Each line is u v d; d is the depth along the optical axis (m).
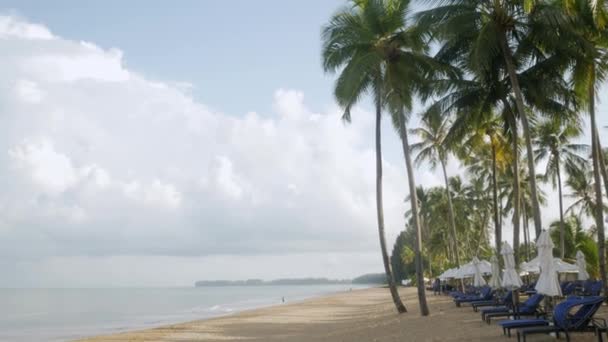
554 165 40.12
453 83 24.59
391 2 24.64
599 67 21.64
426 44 24.50
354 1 25.22
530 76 22.78
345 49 24.98
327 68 25.41
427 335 16.98
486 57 20.25
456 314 22.83
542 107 24.05
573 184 44.22
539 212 20.38
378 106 26.83
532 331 11.85
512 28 21.62
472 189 60.25
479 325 17.55
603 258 22.06
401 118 24.83
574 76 21.17
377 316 29.05
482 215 63.88
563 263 26.31
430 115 25.27
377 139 27.22
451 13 21.58
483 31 20.52
